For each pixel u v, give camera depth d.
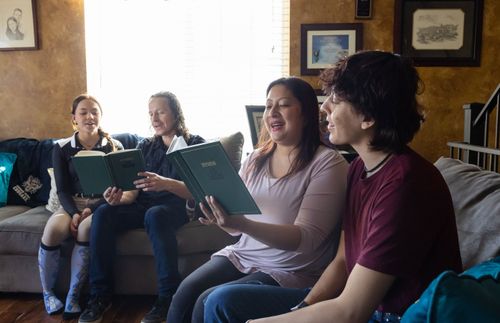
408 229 0.86
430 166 0.94
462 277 0.67
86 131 2.63
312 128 1.51
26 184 3.04
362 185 1.04
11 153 3.14
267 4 3.39
